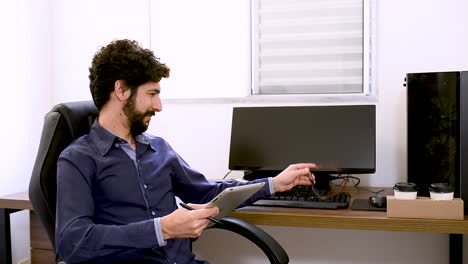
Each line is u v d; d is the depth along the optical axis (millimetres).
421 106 1696
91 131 1450
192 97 2436
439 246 2119
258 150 2025
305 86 2330
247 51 2354
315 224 1559
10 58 2379
